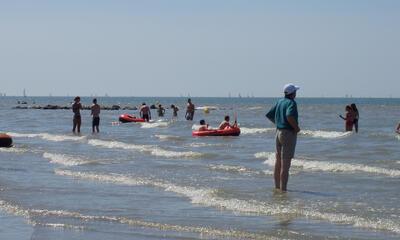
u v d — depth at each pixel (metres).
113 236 9.05
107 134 33.03
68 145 25.73
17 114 73.62
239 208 10.81
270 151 22.12
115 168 17.02
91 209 11.02
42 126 44.09
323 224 9.43
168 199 11.92
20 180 14.79
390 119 54.94
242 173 15.76
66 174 15.77
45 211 10.87
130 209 10.97
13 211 10.97
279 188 13.03
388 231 8.91
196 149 23.36
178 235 9.00
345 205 11.00
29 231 9.43
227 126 31.88
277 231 9.01
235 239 8.68
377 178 14.70
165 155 20.78
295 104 12.61
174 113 52.44
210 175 15.38
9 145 24.61
